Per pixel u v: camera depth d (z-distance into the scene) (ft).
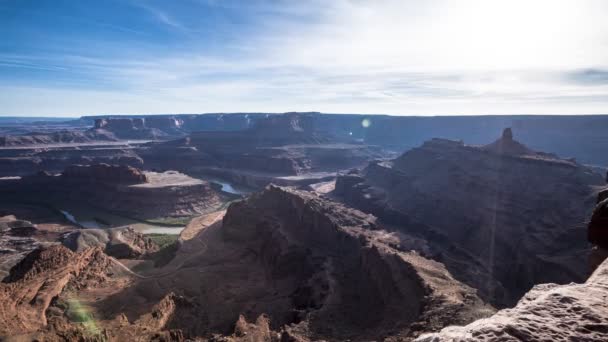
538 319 36.60
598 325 34.94
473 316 130.00
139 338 162.81
